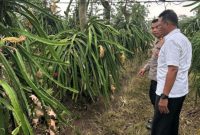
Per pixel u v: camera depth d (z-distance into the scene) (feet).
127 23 29.81
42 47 9.20
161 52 10.78
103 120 15.46
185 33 22.56
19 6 8.64
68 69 15.79
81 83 16.30
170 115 10.87
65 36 16.94
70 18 25.98
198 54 15.79
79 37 16.71
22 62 7.66
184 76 10.77
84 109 16.66
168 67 10.33
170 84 10.33
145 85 22.02
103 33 16.89
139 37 29.07
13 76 7.32
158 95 10.99
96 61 15.83
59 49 15.87
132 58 27.91
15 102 6.68
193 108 17.54
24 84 8.35
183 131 14.62
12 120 8.17
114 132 14.40
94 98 17.25
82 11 18.48
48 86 14.98
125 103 18.03
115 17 30.42
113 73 16.84
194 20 22.75
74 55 15.76
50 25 24.38
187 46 10.68
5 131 7.50
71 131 13.94
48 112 8.64
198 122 15.80
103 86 16.57
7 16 8.70
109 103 16.38
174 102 10.74
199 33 16.94
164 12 10.73
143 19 32.65
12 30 7.97
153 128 11.33
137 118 16.20
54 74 15.19
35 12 23.76
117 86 17.24
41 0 22.76
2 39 7.41
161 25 10.71
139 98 19.39
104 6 30.09
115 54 17.90
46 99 7.80
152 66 14.19
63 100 16.76
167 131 11.05
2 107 7.26
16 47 8.05
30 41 9.80
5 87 6.78
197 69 16.20
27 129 6.73
